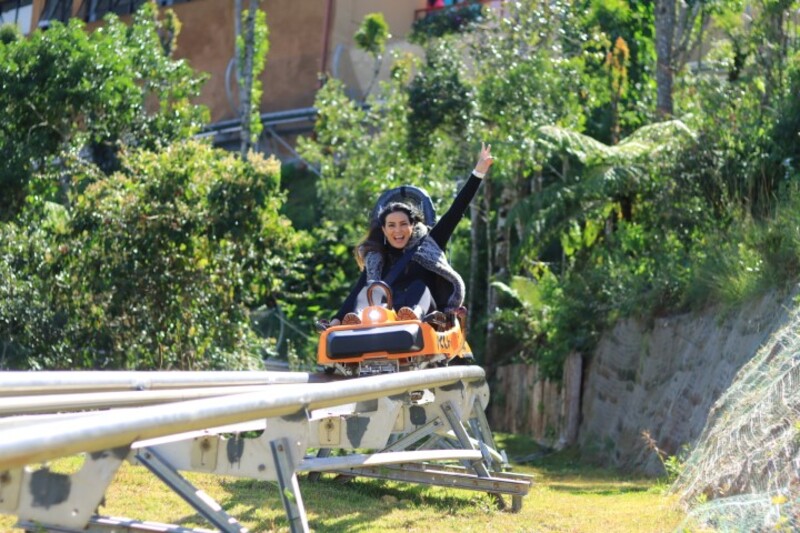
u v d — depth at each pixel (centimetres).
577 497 1012
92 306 1525
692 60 3231
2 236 1566
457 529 732
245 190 1608
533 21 2723
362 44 3694
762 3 2073
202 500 475
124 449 413
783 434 698
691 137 1950
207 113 2338
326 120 3177
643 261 2014
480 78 2752
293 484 488
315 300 3083
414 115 2778
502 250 2809
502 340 2950
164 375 676
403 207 898
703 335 1551
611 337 2017
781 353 869
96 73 2062
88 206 1554
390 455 702
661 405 1638
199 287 1563
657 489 1054
